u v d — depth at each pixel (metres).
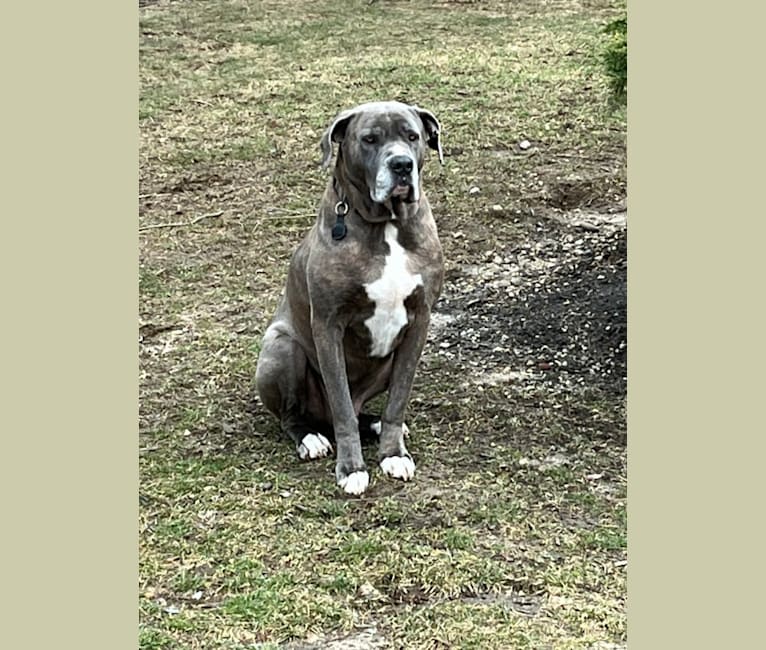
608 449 4.14
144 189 6.41
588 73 7.98
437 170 6.36
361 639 3.31
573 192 6.08
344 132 3.91
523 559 3.61
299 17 10.42
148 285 5.42
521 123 7.02
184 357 4.82
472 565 3.56
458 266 5.46
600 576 3.54
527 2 10.78
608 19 9.89
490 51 8.88
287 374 4.16
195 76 8.52
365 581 3.52
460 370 4.66
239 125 7.32
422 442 4.19
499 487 3.93
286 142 6.98
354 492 3.90
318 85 8.12
